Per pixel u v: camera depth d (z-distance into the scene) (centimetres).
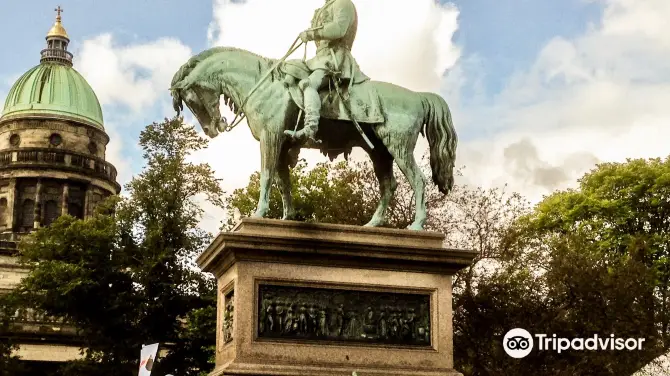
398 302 1299
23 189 7594
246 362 1207
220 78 1370
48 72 8131
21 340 5791
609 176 4609
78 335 4819
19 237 7081
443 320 1308
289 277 1255
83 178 7656
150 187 4700
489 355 3325
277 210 3741
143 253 4584
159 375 4378
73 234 4625
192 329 4159
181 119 4816
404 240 1310
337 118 1363
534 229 4291
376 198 3678
